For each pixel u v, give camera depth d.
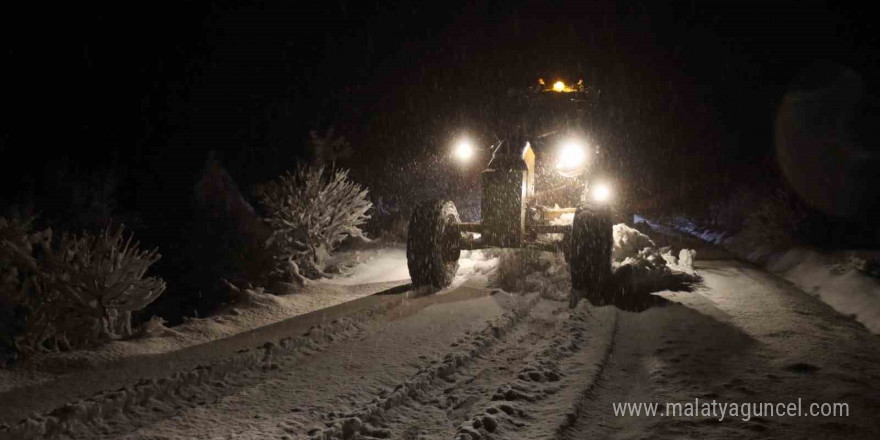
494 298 7.88
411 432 4.21
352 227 10.76
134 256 6.61
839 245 11.42
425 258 8.33
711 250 12.93
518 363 5.55
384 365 5.45
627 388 4.98
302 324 6.86
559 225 8.37
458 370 5.38
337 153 12.79
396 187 21.64
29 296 6.34
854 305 7.47
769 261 11.36
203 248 10.99
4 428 4.05
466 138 10.53
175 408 4.62
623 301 7.78
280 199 10.42
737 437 4.06
